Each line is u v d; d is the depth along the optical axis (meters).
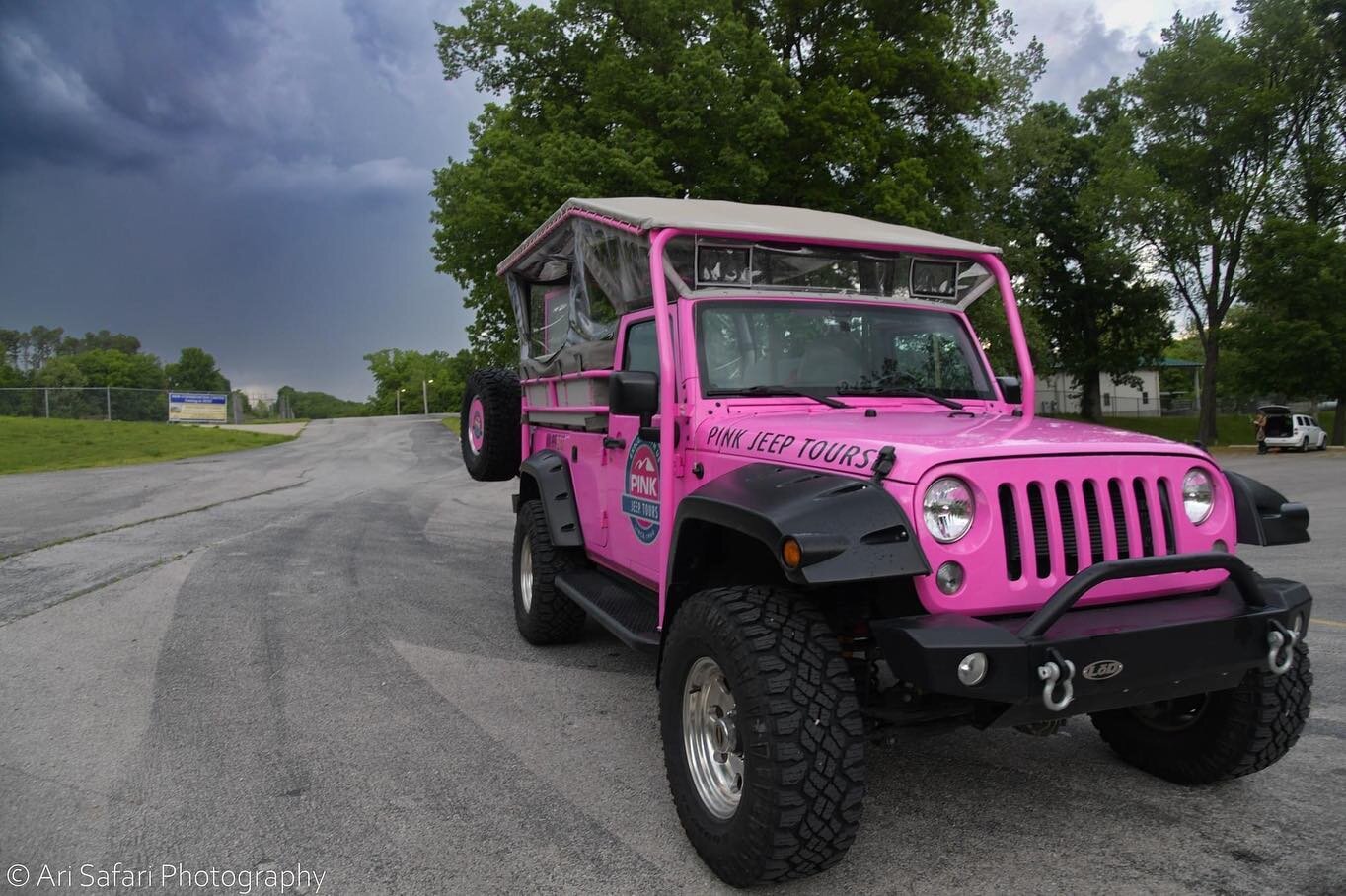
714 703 3.16
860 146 20.75
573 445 5.57
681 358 4.00
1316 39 33.38
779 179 21.53
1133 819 3.42
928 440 3.09
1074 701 2.76
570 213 5.14
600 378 4.88
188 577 8.27
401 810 3.53
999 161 27.94
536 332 6.97
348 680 5.23
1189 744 3.60
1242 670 2.97
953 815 3.47
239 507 14.45
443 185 23.94
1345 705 4.64
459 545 10.52
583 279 5.40
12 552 9.69
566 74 22.95
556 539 5.40
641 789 3.74
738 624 2.91
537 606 5.70
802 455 3.25
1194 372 69.69
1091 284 43.19
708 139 20.34
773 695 2.73
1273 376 33.16
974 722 3.05
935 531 2.80
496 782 3.81
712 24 20.83
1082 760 4.02
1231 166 35.28
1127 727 3.88
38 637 6.11
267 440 38.69
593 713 4.67
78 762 4.00
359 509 14.29
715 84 19.53
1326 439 34.81
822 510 2.76
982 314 17.19
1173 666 2.79
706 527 3.47
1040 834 3.31
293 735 4.34
